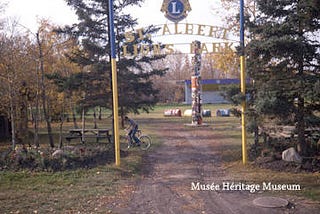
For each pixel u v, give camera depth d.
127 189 9.59
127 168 12.03
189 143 18.45
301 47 10.35
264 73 12.05
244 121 12.07
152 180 10.67
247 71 12.09
